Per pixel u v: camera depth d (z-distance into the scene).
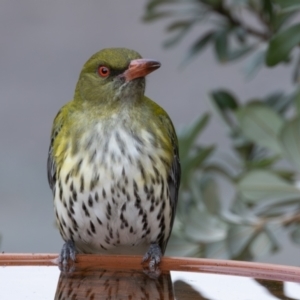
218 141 17.59
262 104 10.70
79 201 9.48
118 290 8.50
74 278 8.66
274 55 9.88
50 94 19.33
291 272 8.51
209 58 18.81
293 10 9.99
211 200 10.78
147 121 9.66
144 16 11.20
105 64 9.75
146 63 9.66
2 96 19.23
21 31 19.94
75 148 9.50
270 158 10.70
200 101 18.70
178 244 10.88
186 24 11.29
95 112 9.67
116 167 9.38
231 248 10.55
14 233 16.48
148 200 9.48
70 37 19.89
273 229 10.53
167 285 8.53
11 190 17.34
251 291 8.34
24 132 18.83
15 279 8.62
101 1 19.97
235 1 10.66
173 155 9.93
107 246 9.84
